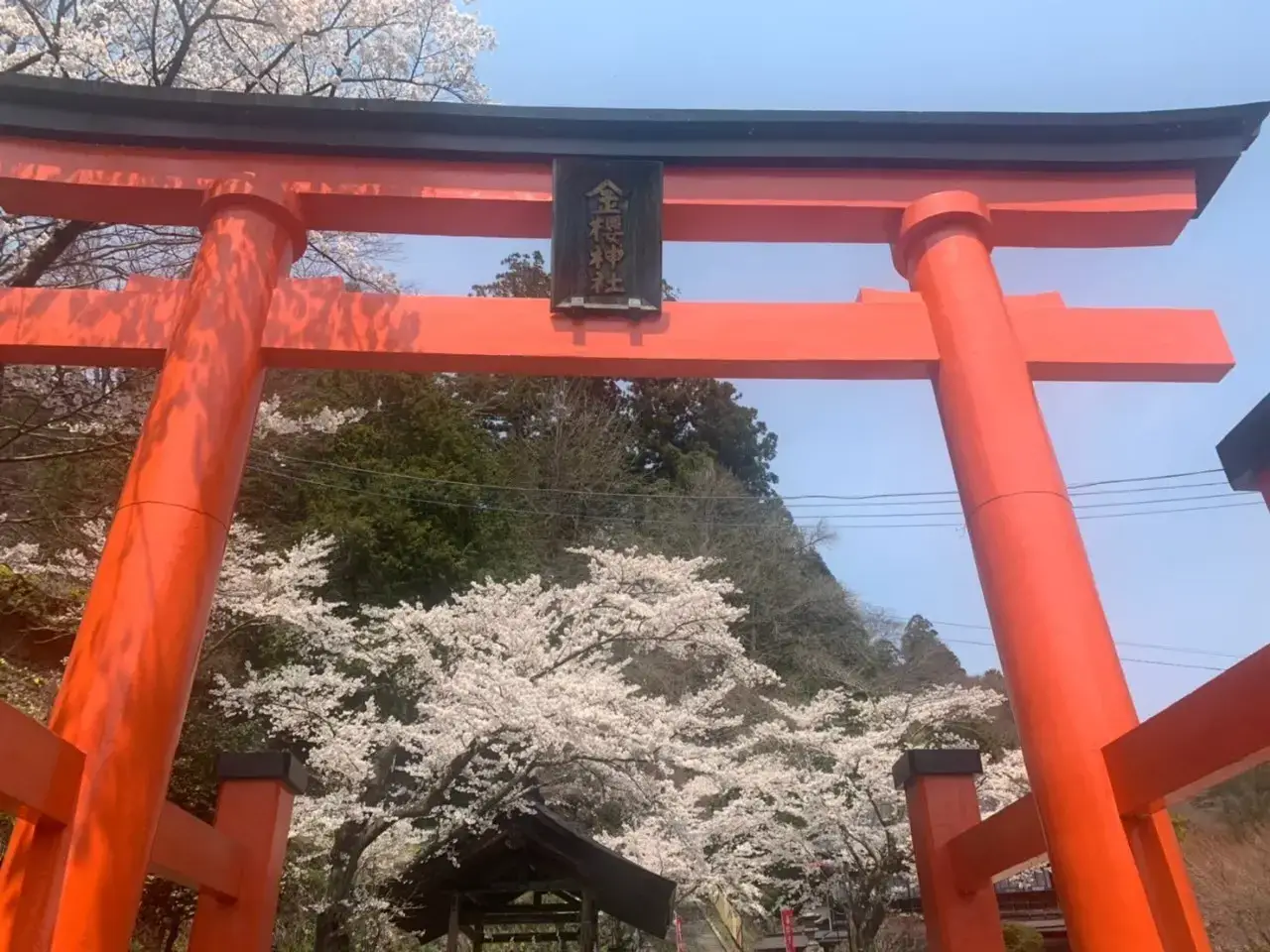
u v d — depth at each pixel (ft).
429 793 28.40
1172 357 16.19
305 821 27.94
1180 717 10.45
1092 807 11.81
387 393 64.18
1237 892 44.45
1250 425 9.00
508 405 90.74
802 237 18.22
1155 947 10.93
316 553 39.50
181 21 31.04
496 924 33.06
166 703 12.26
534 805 27.86
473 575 58.34
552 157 17.52
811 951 55.16
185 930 33.40
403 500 58.85
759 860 46.73
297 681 33.68
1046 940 55.01
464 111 17.01
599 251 16.71
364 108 16.87
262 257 16.16
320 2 31.89
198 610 13.20
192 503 13.52
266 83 34.68
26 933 10.14
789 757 47.24
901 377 16.76
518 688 29.37
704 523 87.86
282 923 31.91
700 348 16.17
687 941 58.75
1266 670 8.95
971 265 16.61
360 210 17.38
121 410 31.37
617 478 91.97
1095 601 13.46
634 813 36.01
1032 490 14.20
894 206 17.61
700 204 17.43
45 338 15.03
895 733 43.68
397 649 36.86
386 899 27.25
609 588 37.60
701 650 38.47
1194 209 17.65
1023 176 17.88
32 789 10.11
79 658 12.24
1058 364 16.08
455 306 16.35
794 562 91.56
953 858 18.67
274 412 42.65
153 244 31.42
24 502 40.96
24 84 16.19
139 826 11.48
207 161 17.02
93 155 16.75
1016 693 13.20
